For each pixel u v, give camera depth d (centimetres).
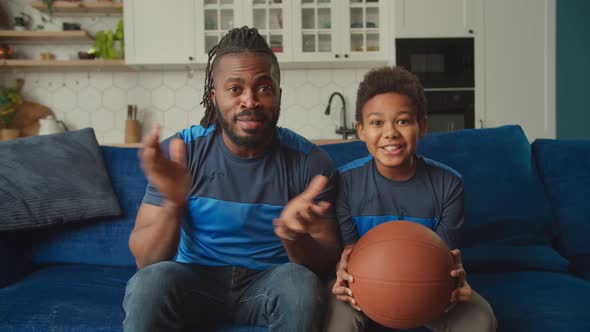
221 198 103
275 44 311
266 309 94
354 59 306
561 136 332
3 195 122
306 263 102
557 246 141
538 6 299
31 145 138
